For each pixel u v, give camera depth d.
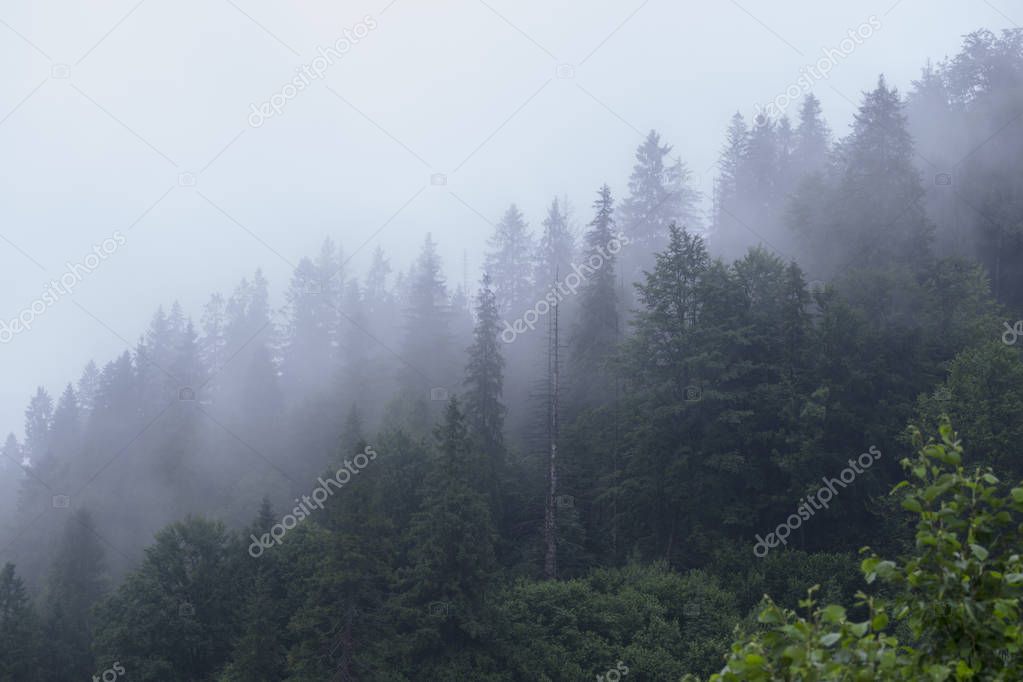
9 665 48.00
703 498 54.59
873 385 54.62
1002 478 41.38
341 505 44.44
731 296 59.12
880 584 44.88
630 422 59.59
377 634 41.81
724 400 56.03
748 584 47.03
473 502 47.19
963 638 6.91
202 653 46.94
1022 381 45.72
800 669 6.44
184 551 50.53
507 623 44.47
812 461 51.88
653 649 43.53
